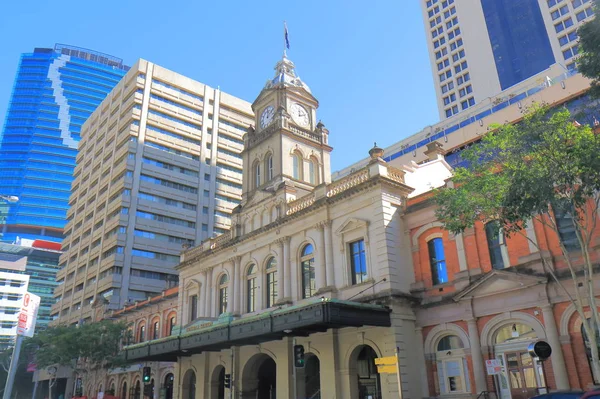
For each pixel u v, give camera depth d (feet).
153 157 253.65
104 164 271.90
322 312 73.51
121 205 235.61
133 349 123.24
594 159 47.70
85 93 632.38
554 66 196.24
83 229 271.90
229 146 287.07
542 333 67.72
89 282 247.29
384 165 90.68
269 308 103.76
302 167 127.65
